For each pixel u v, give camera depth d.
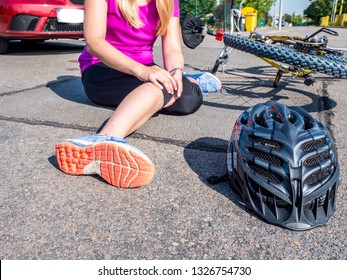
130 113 1.71
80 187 1.58
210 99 3.09
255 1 26.73
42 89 3.34
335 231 1.30
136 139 2.12
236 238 1.27
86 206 1.44
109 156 1.51
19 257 1.18
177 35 2.20
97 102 2.59
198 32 3.04
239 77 4.03
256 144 1.37
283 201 1.31
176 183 1.63
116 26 2.06
